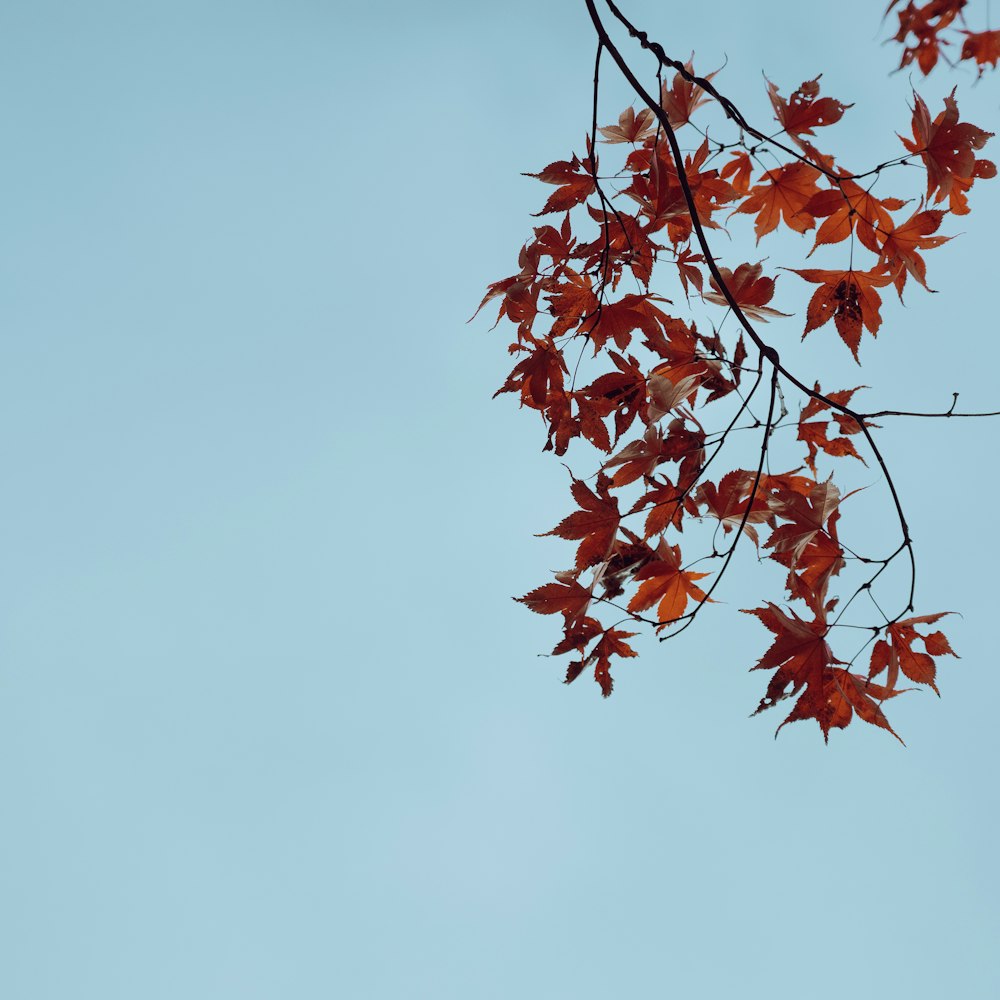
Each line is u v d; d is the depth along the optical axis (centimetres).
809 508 241
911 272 241
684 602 248
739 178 245
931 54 221
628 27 239
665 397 244
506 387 250
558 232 248
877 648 241
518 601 246
